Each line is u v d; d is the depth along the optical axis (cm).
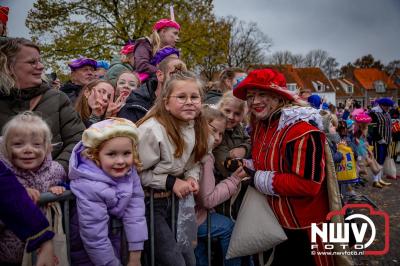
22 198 158
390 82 6150
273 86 225
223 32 1670
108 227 196
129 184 195
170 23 424
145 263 225
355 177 502
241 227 239
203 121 226
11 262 177
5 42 210
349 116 1319
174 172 217
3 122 208
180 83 207
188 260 222
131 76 331
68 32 1402
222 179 267
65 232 189
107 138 185
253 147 252
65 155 214
